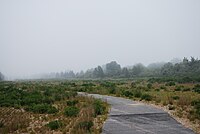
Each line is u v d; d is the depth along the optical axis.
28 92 36.25
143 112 19.25
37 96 30.86
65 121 17.59
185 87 40.34
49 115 20.58
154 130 14.88
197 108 18.89
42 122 18.55
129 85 53.53
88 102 24.44
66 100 28.05
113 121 16.94
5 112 22.33
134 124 16.17
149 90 37.31
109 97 31.38
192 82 57.50
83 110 19.78
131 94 31.92
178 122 16.45
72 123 16.48
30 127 17.31
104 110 20.30
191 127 15.34
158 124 16.09
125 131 14.74
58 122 16.81
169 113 18.86
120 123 16.44
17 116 20.22
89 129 14.85
